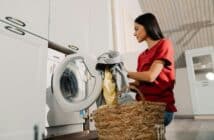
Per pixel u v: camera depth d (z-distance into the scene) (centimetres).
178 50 559
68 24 202
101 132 114
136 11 451
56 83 167
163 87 130
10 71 140
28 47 156
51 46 192
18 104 143
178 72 525
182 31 515
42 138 159
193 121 425
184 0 455
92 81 158
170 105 131
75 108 158
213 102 470
